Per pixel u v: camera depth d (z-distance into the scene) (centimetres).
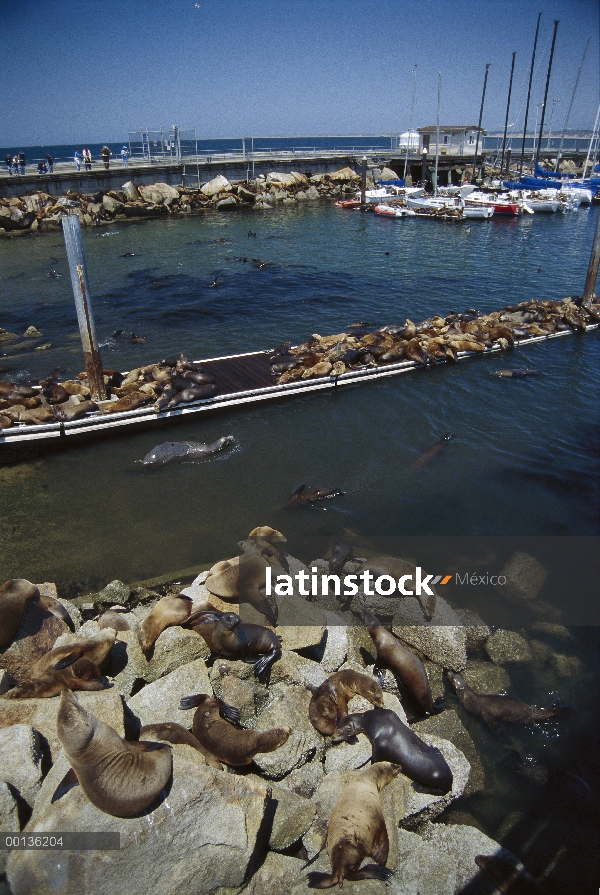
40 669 522
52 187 3969
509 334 1680
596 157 7481
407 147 6009
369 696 561
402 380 1475
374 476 1061
